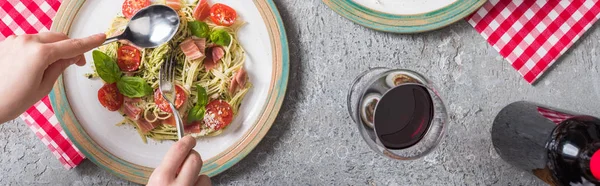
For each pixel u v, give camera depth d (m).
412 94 0.94
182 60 1.01
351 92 1.04
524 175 1.07
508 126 1.00
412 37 1.04
